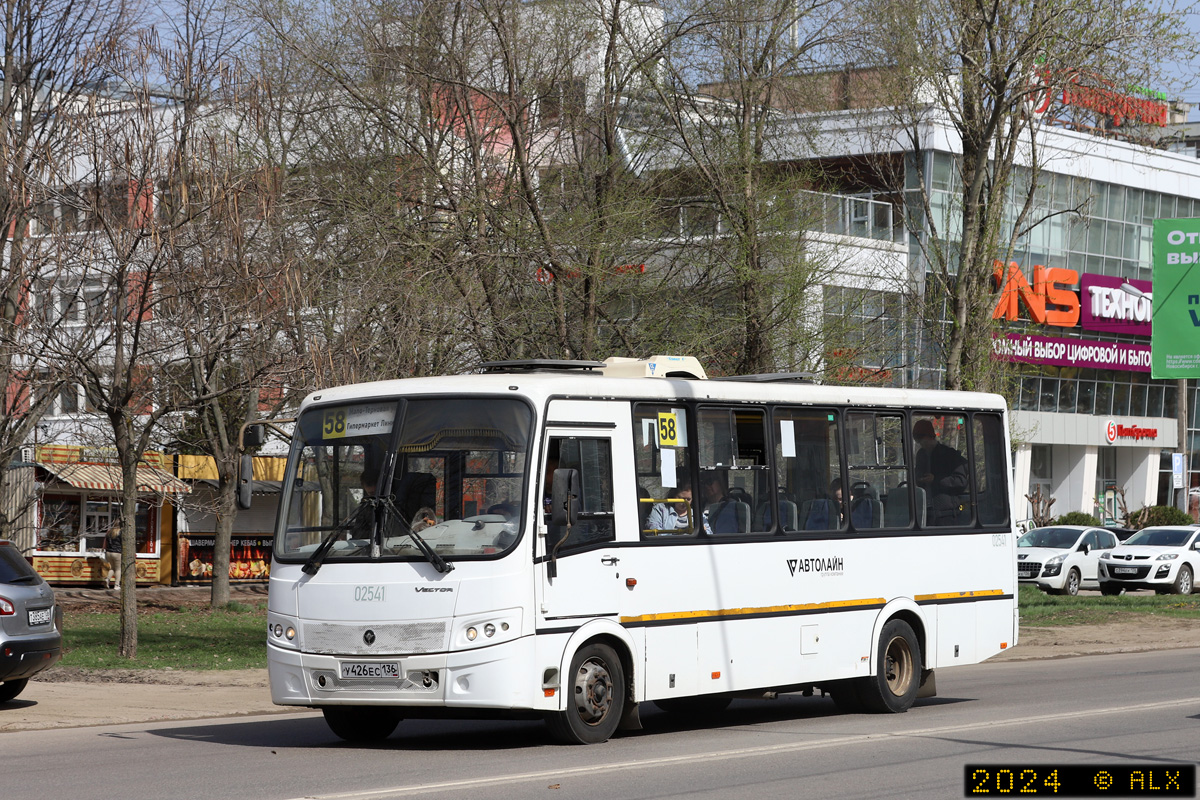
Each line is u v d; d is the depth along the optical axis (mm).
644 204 23328
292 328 21609
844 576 15086
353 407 12867
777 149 25328
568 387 12789
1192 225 38250
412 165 23312
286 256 21641
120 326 21891
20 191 22641
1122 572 40125
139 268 22094
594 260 22594
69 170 23578
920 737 12977
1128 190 65500
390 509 12352
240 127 23516
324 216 23391
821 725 14422
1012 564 17188
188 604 36469
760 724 14703
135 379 23812
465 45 23781
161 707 16766
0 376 24406
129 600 22797
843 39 25219
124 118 22406
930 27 26062
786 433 14812
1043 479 68125
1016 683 19609
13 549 16734
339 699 12188
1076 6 25062
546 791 9828
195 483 45125
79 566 42125
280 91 24156
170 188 21625
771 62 24656
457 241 22594
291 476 12938
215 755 12305
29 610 16312
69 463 39625
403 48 23812
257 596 40125
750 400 14461
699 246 23672
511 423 12359
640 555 13086
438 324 21828
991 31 25891
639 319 23328
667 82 24375
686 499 13680
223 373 27891
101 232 22375
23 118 24469
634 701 12992
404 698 11984
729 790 9922
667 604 13281
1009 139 27453
